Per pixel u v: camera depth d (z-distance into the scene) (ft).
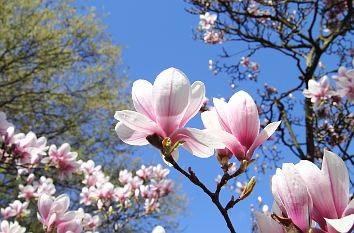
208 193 4.27
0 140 16.93
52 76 54.65
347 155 21.80
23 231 13.04
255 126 4.25
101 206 22.62
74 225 8.39
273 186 3.45
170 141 4.18
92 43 55.26
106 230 22.98
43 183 21.98
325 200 3.29
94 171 24.47
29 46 51.88
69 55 53.06
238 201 4.21
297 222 3.30
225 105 4.37
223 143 4.27
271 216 3.36
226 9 27.61
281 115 27.09
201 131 4.10
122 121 4.19
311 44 27.30
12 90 52.11
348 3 24.89
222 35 30.30
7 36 50.34
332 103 21.36
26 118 53.16
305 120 24.98
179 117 4.22
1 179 43.96
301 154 25.21
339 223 3.04
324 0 29.04
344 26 25.67
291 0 26.45
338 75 17.57
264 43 28.02
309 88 20.77
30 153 17.51
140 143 4.42
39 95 53.16
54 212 8.30
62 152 19.70
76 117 53.88
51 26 53.72
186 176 4.28
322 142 24.97
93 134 54.24
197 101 4.28
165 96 4.19
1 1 50.60
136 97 4.35
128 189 22.95
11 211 21.67
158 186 24.41
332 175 3.31
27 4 52.24
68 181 43.52
